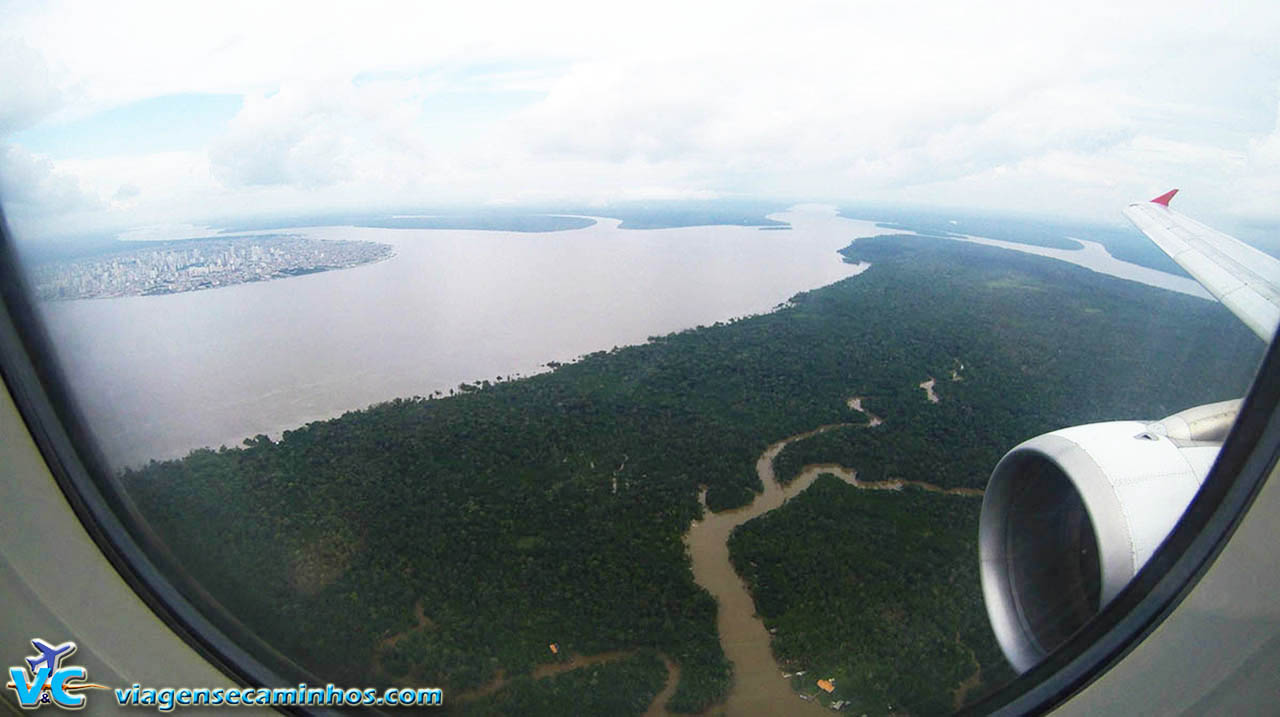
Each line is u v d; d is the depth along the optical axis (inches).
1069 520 134.3
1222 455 90.1
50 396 103.0
